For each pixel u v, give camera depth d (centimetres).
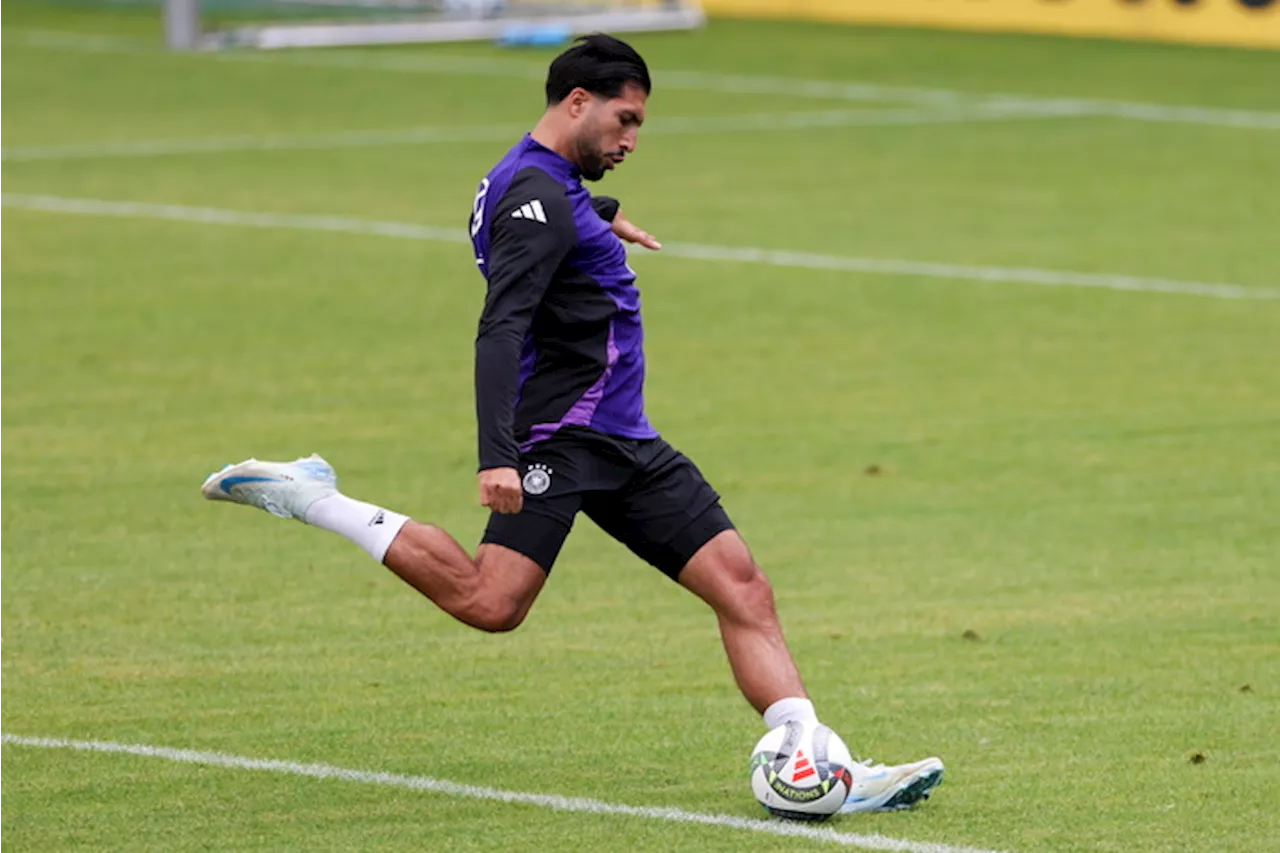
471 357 4534
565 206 1967
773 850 2008
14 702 2478
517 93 9375
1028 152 7756
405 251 5791
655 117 8688
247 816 2106
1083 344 4700
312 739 2356
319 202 6581
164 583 2988
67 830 2062
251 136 8000
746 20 12812
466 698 2514
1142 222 6316
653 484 2089
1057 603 2927
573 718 2441
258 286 5288
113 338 4672
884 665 2653
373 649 2708
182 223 6194
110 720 2416
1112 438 3888
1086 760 2297
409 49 11281
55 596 2919
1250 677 2606
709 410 4088
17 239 5906
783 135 8175
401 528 2036
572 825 2080
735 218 6359
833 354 4594
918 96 9375
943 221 6325
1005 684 2578
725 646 2112
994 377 4381
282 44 11244
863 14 12719
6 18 12531
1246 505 3447
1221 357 4578
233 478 2048
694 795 2175
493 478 1916
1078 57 10806
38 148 7625
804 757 2058
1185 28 11512
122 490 3478
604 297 2038
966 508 3422
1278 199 6731
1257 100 9181
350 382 4288
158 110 8681
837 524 3325
